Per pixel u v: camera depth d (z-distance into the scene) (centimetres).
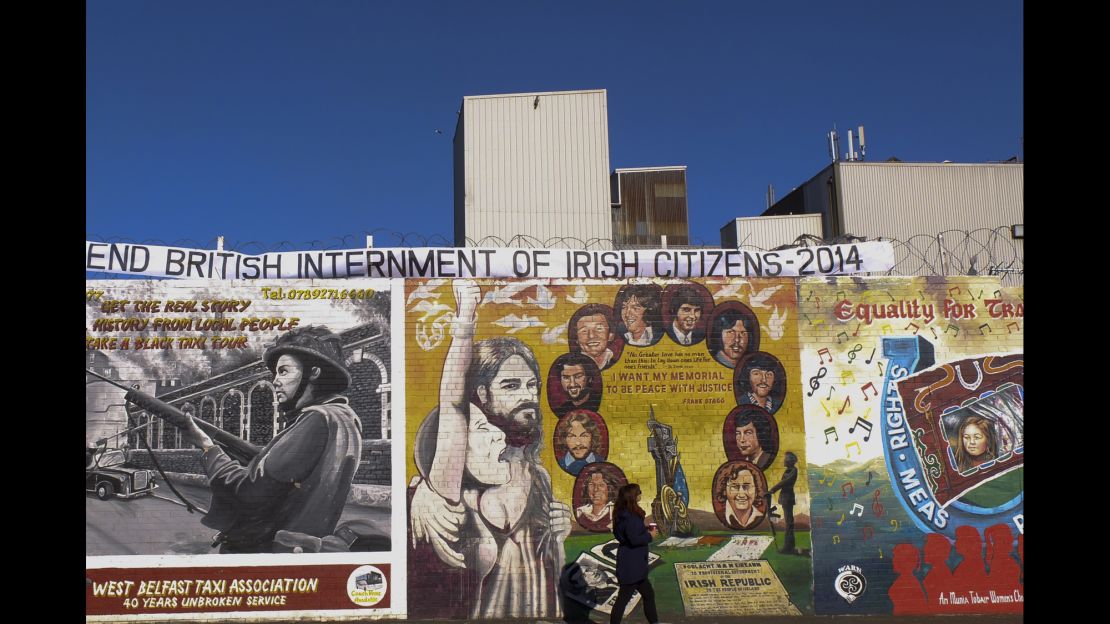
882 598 1201
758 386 1236
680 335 1238
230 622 1152
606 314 1236
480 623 1155
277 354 1205
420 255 1262
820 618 1177
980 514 1220
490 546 1180
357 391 1204
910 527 1216
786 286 1259
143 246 1227
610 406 1217
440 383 1208
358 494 1184
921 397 1244
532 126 2005
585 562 1182
